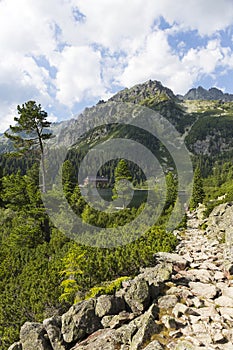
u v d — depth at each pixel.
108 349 5.36
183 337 5.41
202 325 5.81
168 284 8.10
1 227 21.92
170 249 12.59
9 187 22.97
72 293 9.54
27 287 11.14
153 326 5.63
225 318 6.08
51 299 9.48
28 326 6.64
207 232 17.75
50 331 6.36
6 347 8.62
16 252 16.31
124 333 5.65
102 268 10.05
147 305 6.86
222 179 72.62
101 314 6.59
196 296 7.42
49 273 11.16
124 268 10.12
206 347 4.95
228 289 7.64
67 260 11.51
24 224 20.48
